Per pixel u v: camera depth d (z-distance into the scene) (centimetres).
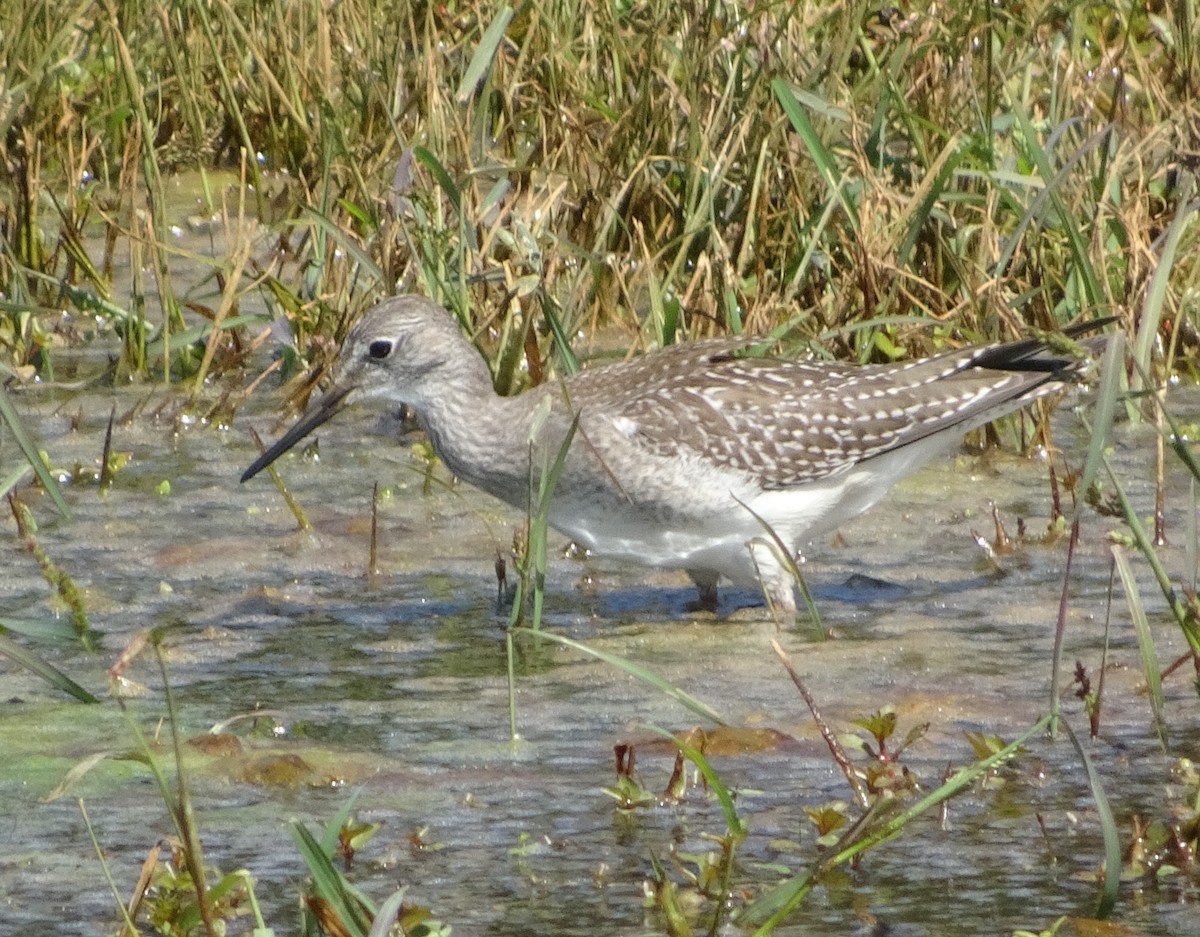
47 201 1884
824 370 1200
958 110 1642
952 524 1309
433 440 1205
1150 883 801
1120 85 1639
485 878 809
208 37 1902
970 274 1527
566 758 940
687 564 1173
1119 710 988
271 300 1641
